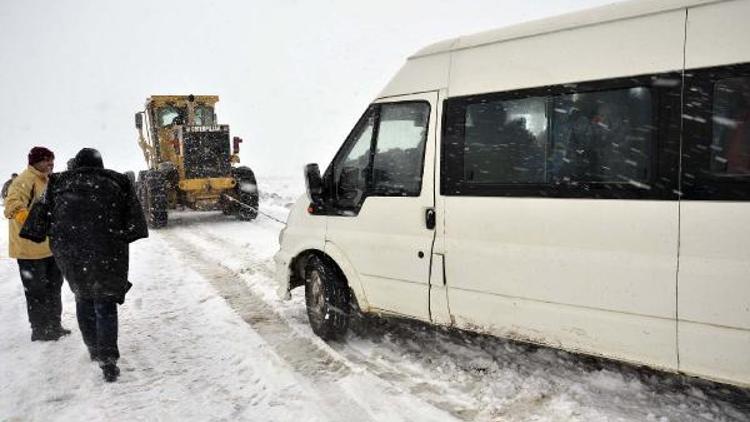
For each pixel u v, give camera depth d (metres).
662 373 3.53
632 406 3.20
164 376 4.07
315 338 4.70
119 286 4.06
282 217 13.73
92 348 4.27
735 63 2.64
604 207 3.01
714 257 2.67
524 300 3.35
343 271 4.42
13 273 7.88
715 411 3.09
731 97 2.66
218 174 13.41
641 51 2.94
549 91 3.24
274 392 3.70
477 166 3.55
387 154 4.09
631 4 3.05
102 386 3.90
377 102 4.19
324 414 3.35
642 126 2.91
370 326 4.90
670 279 2.80
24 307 6.04
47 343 4.83
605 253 3.01
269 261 8.13
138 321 5.43
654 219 2.84
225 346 4.66
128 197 4.17
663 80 2.84
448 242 3.69
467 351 4.17
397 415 3.30
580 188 3.11
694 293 2.73
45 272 4.82
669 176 2.81
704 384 3.39
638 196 2.90
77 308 4.23
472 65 3.63
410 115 3.95
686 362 2.81
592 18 3.17
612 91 3.02
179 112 14.67
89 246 3.93
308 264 4.81
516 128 3.38
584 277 3.09
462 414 3.27
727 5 2.72
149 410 3.51
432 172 3.77
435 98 3.78
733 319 2.64
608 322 3.03
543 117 3.27
